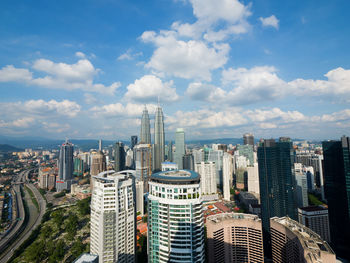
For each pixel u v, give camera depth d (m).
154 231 154.50
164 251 149.38
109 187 180.12
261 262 176.88
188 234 146.12
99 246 175.88
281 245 170.25
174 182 153.12
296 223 171.62
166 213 149.75
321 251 125.38
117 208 180.38
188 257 144.38
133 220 195.50
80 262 142.88
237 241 185.62
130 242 191.12
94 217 187.88
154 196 157.38
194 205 148.88
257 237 179.12
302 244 138.25
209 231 182.62
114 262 175.25
